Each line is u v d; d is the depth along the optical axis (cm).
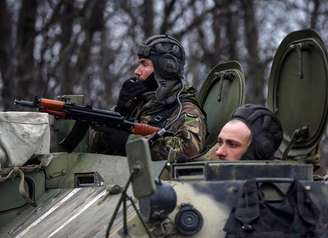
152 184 653
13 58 2339
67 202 824
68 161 872
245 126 783
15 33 2466
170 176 750
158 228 698
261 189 721
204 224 705
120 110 957
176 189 716
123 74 2492
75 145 923
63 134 939
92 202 795
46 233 785
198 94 1030
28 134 873
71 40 2450
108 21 2572
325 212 726
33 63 2378
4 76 2292
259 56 2547
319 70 862
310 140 862
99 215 759
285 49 920
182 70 952
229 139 782
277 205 713
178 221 698
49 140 896
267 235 701
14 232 832
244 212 703
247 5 2506
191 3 2586
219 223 707
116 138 893
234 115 795
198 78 2519
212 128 974
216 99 995
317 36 872
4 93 2269
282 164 739
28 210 859
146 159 655
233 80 970
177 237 700
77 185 860
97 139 934
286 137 900
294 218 709
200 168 735
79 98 945
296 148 878
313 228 711
